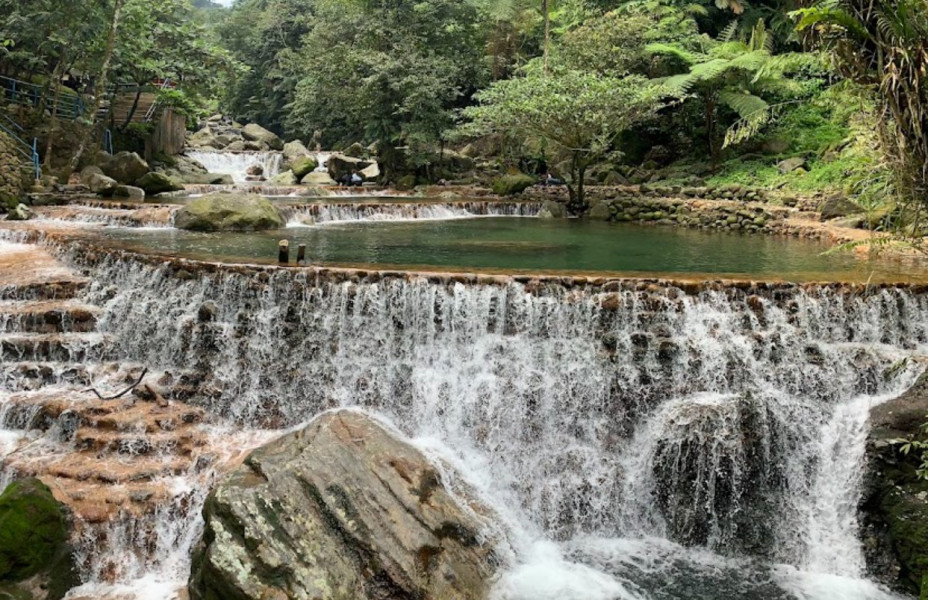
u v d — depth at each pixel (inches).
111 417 237.3
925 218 171.8
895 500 209.6
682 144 796.0
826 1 182.4
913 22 155.8
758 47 711.1
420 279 272.7
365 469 196.2
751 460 234.2
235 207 458.3
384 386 263.4
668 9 786.8
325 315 274.5
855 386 248.5
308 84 940.6
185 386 260.7
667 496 236.5
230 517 172.4
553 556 219.8
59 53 647.1
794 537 223.9
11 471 215.0
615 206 621.9
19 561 177.6
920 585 197.8
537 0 989.2
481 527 205.2
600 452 249.1
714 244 436.1
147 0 737.6
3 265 338.6
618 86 590.2
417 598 173.6
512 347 265.6
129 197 583.8
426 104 824.9
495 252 380.2
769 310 269.7
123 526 199.5
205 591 169.9
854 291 272.2
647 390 254.5
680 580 209.2
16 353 267.3
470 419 257.3
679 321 266.7
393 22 850.8
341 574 169.0
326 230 476.4
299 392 263.0
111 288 300.2
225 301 281.7
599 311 266.2
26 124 650.2
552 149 809.5
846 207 501.0
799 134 689.6
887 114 168.1
